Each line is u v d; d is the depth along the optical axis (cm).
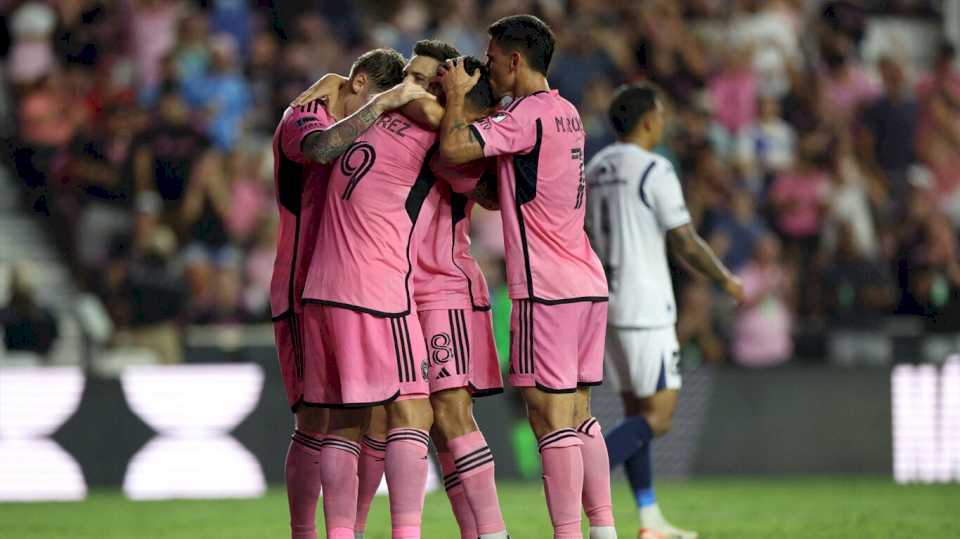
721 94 5644
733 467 4306
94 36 5372
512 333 2075
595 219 2661
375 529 3022
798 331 4812
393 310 2036
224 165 4984
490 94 2091
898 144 5850
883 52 6450
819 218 5316
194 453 3984
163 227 4734
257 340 4381
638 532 2714
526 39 2083
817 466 4350
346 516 2075
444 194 2130
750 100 5647
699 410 4294
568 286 2053
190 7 5516
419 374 2047
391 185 2048
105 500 3806
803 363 4397
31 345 4416
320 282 2053
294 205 2178
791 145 5638
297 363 2177
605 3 5806
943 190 5909
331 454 2070
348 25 5625
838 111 5884
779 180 5353
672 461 4269
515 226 2055
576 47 5481
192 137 4934
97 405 3947
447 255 2127
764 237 4866
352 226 2042
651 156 2631
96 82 5212
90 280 4850
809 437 4353
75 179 4978
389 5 5894
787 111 5706
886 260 5222
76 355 4603
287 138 2109
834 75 6006
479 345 2148
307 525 2188
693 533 2694
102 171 4953
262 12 5638
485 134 2002
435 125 2052
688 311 4553
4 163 5231
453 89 2031
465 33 5631
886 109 5875
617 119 2670
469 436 2088
